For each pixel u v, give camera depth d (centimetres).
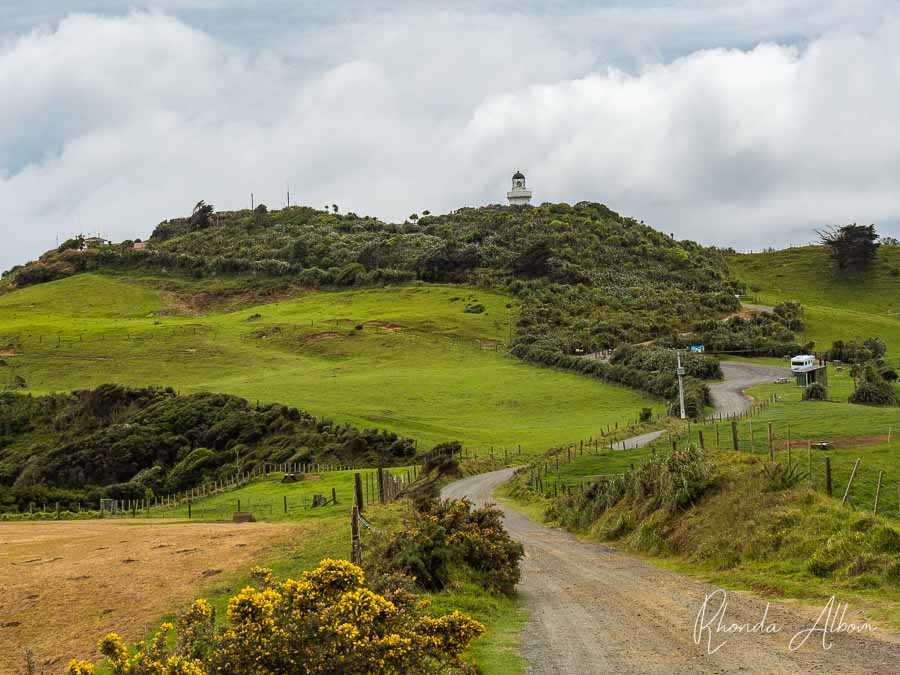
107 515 5688
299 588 1062
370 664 994
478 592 1891
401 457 7412
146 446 8600
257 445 8388
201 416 9144
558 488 4569
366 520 2686
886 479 3328
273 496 5603
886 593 1652
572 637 1495
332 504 4669
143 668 968
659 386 10331
